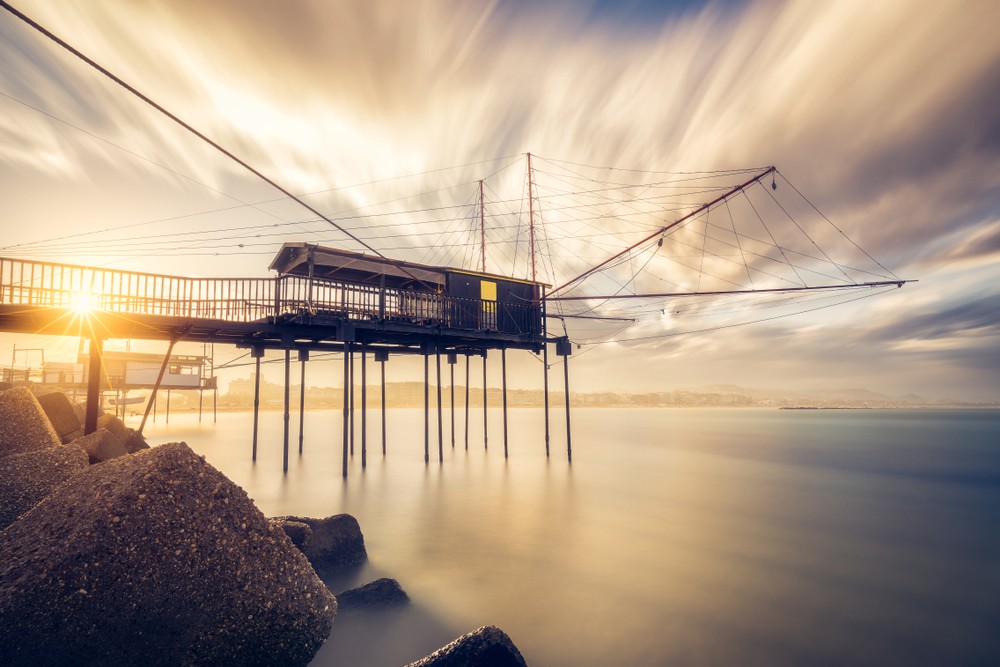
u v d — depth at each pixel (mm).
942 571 10781
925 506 18641
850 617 8266
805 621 8047
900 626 7957
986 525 15469
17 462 5125
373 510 14875
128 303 14336
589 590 8977
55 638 3021
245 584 3795
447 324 21203
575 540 12141
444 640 6688
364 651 6320
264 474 21484
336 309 18328
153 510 3547
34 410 7445
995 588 9734
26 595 2975
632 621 7773
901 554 12023
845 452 40562
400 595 7961
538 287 25422
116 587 3258
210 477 4008
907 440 55625
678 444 44906
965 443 51625
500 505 15781
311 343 23406
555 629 7406
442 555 10648
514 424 81312
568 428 27141
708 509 16641
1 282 12398
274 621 3887
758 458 34500
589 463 27516
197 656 3531
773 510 16906
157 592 3406
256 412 25719
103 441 10672
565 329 27359
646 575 9875
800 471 27875
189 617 3506
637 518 14742
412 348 25344
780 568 10664
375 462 26047
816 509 17328
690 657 6766
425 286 22422
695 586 9391
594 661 6547
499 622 7504
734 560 11094
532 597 8555
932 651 7148
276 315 16906
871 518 16141
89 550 3227
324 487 18453
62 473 5301
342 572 9273
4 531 3752
